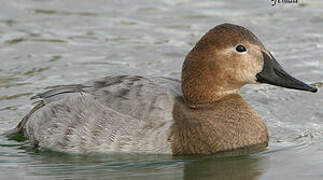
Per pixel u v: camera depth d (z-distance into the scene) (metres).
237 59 14.17
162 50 20.58
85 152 14.30
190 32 21.94
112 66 19.41
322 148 14.76
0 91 17.81
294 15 23.17
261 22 22.61
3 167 14.03
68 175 13.51
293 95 17.89
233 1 24.75
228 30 14.22
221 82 14.38
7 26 22.41
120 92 14.55
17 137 15.61
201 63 14.27
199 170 13.66
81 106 14.64
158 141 13.94
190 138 13.97
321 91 17.91
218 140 14.10
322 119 16.48
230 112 14.37
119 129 14.11
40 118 15.12
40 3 24.56
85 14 23.66
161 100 14.33
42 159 14.45
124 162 14.01
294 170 13.55
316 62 19.52
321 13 23.17
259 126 14.61
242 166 13.85
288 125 16.16
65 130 14.59
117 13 23.80
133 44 21.08
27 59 19.88
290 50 20.44
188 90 14.46
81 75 18.78
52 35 21.75
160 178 13.28
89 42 21.23
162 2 24.84
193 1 24.89
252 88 18.48
